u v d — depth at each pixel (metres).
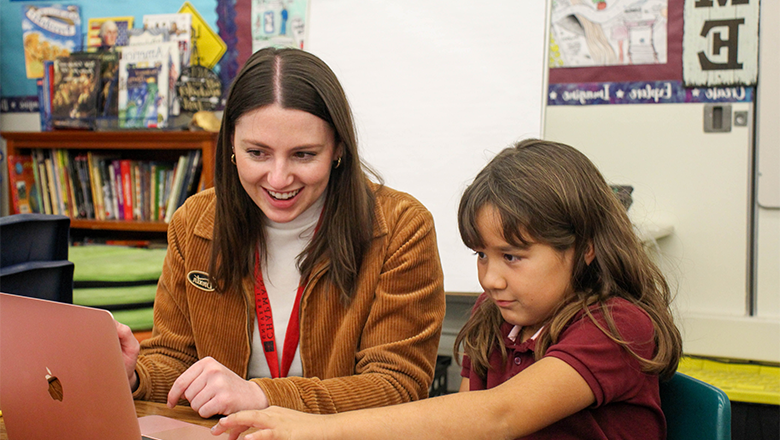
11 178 2.70
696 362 2.08
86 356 0.63
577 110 2.25
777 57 2.01
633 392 0.79
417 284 1.07
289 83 0.92
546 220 0.81
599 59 2.21
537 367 0.75
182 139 2.44
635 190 2.20
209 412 0.82
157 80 2.57
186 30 2.61
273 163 0.94
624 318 0.80
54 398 0.70
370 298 1.07
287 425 0.66
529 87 1.99
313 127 0.93
